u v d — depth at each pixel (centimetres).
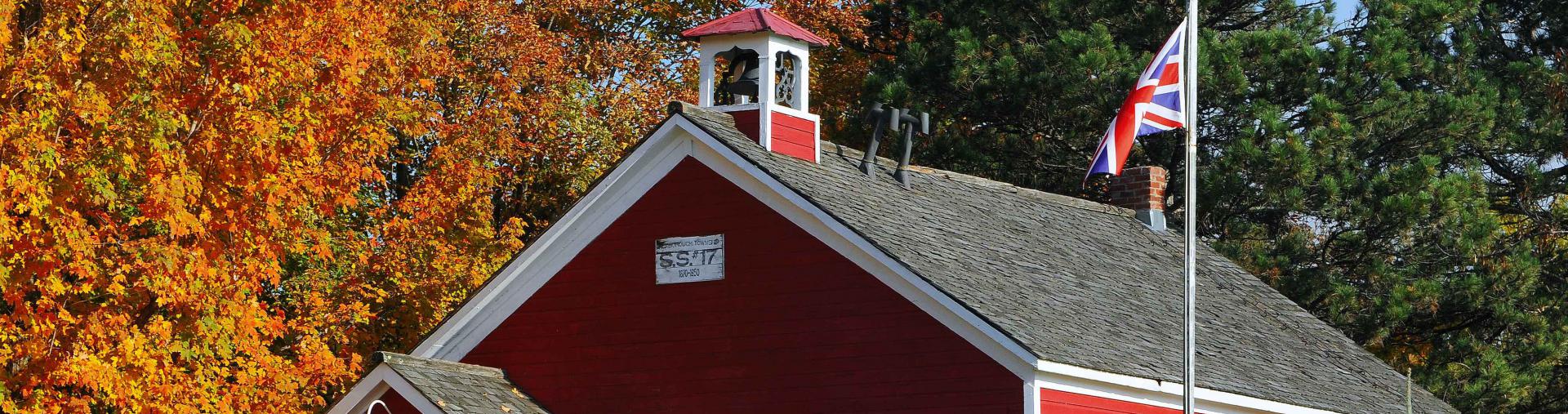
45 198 2142
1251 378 2344
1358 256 3609
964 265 2184
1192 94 2044
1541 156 3872
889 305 2086
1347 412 2448
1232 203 3600
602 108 3675
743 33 2334
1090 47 3756
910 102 3888
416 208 3152
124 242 2327
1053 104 3797
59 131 2248
